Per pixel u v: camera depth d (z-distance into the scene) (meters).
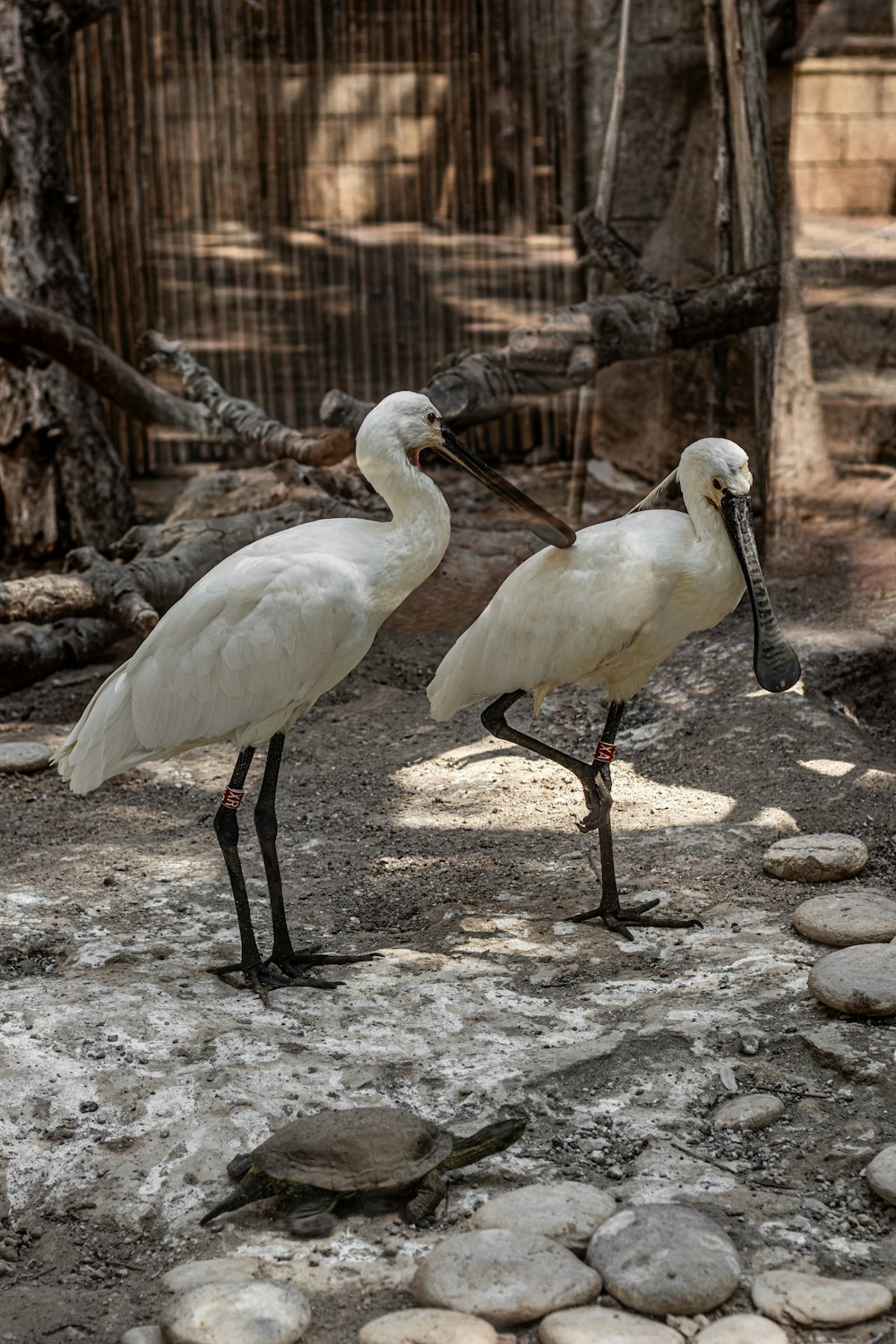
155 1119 4.02
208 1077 4.19
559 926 5.30
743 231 9.77
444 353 12.43
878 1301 3.27
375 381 12.49
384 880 5.82
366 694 8.38
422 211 12.22
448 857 6.02
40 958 5.14
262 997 4.69
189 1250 3.64
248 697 4.88
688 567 5.00
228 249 12.20
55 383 10.29
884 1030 4.35
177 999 4.70
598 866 5.86
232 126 11.98
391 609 5.13
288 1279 3.48
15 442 10.34
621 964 4.96
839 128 9.99
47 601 8.12
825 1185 3.78
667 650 5.24
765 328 9.91
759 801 6.32
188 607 4.95
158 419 10.41
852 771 6.48
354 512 9.58
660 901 5.45
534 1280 3.35
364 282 12.34
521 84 11.83
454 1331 3.15
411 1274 3.48
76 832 6.45
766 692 7.33
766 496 9.88
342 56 11.91
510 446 12.62
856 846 5.60
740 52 9.45
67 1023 4.48
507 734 5.39
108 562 8.59
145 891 5.71
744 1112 4.03
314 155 12.10
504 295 12.26
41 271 10.26
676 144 10.86
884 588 8.75
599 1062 4.28
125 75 11.73
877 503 9.76
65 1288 3.54
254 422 9.80
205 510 10.18
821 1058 4.25
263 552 4.99
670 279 11.05
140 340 10.38
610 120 10.38
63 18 10.03
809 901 5.16
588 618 5.04
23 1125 4.03
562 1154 3.91
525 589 5.20
